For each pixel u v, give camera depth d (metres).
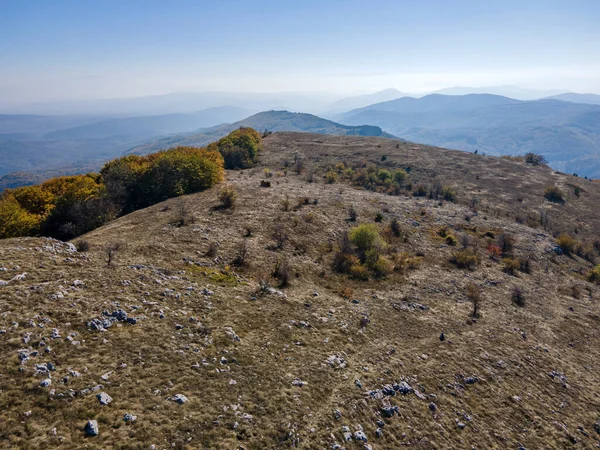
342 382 16.97
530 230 59.84
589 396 21.92
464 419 16.83
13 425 10.15
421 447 14.37
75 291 18.09
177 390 13.46
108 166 65.12
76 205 44.69
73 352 13.77
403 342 22.89
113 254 25.53
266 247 35.78
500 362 22.86
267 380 15.58
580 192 89.62
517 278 41.56
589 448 17.25
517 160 127.12
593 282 46.03
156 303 19.39
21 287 17.03
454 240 49.41
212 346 16.92
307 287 29.45
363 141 135.25
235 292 24.42
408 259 40.53
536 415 18.70
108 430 10.88
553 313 34.31
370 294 30.56
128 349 14.94
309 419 13.83
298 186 67.50
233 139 103.00
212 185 61.22
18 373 11.95
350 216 51.44
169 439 11.16
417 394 17.61
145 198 57.91
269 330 20.31
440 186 83.62
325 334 21.53
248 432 12.36
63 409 11.17
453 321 27.72
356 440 13.52
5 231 37.38
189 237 34.47
